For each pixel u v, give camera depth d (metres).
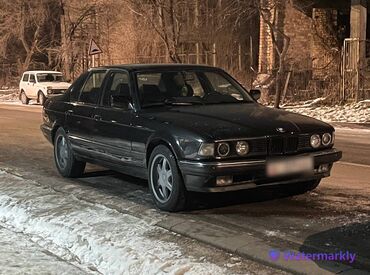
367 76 21.02
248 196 7.09
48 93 26.78
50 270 4.91
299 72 23.56
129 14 30.34
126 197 7.20
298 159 6.19
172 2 23.16
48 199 7.05
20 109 24.14
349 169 9.18
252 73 25.97
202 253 5.05
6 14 38.22
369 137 13.84
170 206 6.35
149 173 6.66
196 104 7.12
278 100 20.61
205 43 27.69
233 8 25.61
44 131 9.15
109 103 7.55
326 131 6.50
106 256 5.12
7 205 6.91
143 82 7.26
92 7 33.03
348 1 25.44
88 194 7.39
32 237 5.88
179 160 6.09
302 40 25.92
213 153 5.85
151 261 4.87
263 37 25.59
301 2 25.23
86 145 7.92
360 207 6.57
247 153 5.98
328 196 7.14
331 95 20.92
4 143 12.66
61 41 36.59
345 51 20.94
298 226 5.83
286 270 4.63
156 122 6.52
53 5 37.91
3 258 5.20
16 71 41.81
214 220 6.08
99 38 32.75
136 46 29.86
